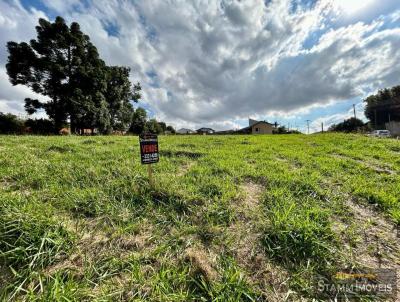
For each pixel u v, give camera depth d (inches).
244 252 80.4
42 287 60.4
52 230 81.2
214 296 60.5
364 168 195.3
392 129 1523.1
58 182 130.0
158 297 59.4
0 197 97.7
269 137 588.7
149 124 1667.1
